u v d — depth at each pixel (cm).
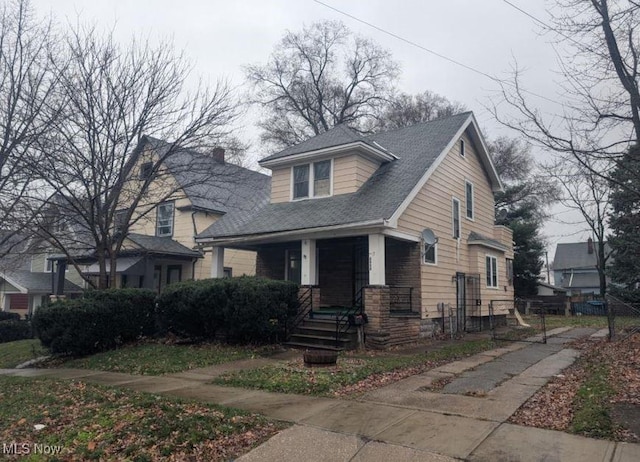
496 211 3516
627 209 1316
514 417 596
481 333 1644
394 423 583
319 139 1656
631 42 866
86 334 1232
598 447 483
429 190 1529
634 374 798
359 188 1504
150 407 659
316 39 3694
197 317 1334
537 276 3441
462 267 1734
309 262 1398
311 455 494
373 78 3809
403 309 1439
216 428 568
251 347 1231
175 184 1752
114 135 1350
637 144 844
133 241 1861
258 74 3678
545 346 1276
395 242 1454
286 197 1666
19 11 1597
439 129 1781
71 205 1362
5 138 1180
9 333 1925
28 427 613
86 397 750
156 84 1440
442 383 809
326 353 954
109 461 490
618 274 2688
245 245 1686
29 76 1216
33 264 3022
